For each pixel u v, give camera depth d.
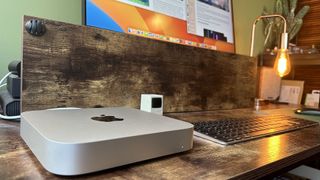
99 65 0.71
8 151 0.42
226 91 1.13
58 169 0.32
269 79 1.59
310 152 0.54
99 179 0.33
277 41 1.69
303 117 1.02
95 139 0.34
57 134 0.35
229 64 1.14
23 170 0.35
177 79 0.93
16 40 0.78
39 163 0.37
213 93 1.07
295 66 1.87
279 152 0.49
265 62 1.69
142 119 0.50
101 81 0.72
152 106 0.77
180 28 1.15
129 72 0.78
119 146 0.36
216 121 0.74
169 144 0.42
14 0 0.77
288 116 0.97
